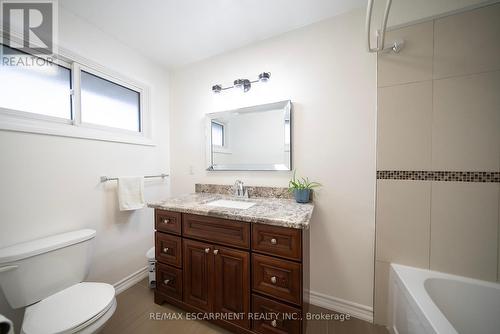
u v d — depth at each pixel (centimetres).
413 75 115
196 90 197
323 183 145
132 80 175
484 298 103
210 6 130
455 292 107
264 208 127
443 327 76
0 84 112
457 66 107
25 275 101
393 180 122
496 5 101
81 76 145
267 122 163
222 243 120
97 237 149
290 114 153
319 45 144
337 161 140
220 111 184
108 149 157
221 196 175
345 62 137
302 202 141
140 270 183
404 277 110
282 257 104
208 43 170
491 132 103
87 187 143
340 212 140
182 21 144
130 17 140
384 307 127
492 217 104
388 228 124
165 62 198
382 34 106
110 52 158
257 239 110
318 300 146
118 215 164
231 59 178
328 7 131
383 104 122
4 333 70
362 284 135
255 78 168
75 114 139
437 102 111
